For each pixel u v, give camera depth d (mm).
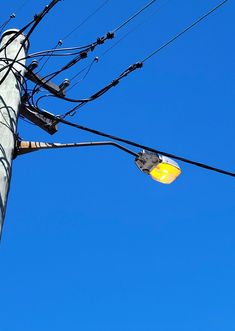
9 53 6434
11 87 5824
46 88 6738
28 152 5707
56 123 6891
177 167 6695
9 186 5035
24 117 6797
